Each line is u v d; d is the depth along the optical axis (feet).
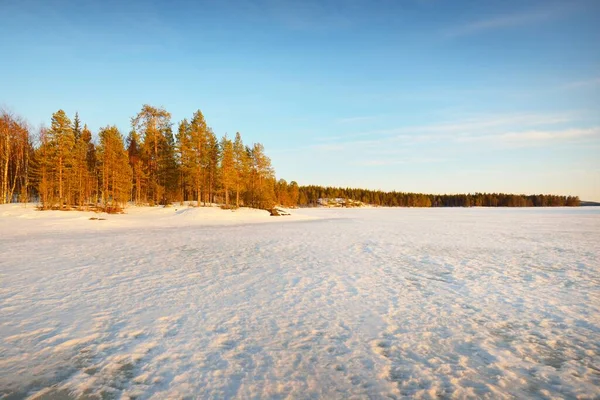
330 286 30.58
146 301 25.41
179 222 112.27
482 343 18.85
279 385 14.17
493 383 14.73
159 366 15.72
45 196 132.57
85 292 27.66
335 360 16.51
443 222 129.70
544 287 31.07
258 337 19.10
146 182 165.78
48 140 130.62
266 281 32.17
